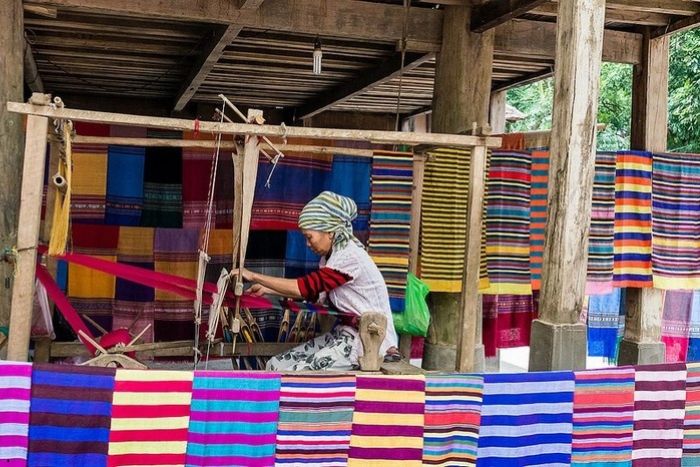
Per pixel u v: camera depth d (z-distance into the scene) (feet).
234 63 21.75
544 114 45.55
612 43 17.60
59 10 16.16
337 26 15.87
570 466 9.40
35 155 8.46
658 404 9.73
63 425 7.73
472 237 10.58
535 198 15.24
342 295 10.57
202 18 14.97
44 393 7.67
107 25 17.40
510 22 17.15
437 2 15.70
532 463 9.25
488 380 9.05
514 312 16.89
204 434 8.15
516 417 9.15
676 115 31.55
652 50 17.56
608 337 18.13
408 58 19.17
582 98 10.68
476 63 15.81
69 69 22.77
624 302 18.13
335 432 8.57
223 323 13.29
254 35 18.66
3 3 12.39
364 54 20.47
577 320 10.89
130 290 13.62
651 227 16.16
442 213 14.02
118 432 7.88
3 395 7.57
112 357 9.30
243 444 8.28
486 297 16.63
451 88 15.87
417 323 13.25
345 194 13.69
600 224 15.85
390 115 31.96
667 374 9.75
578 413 9.39
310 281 10.12
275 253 13.97
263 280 10.12
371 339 9.61
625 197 15.98
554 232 10.91
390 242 13.15
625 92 39.52
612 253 15.89
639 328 17.57
